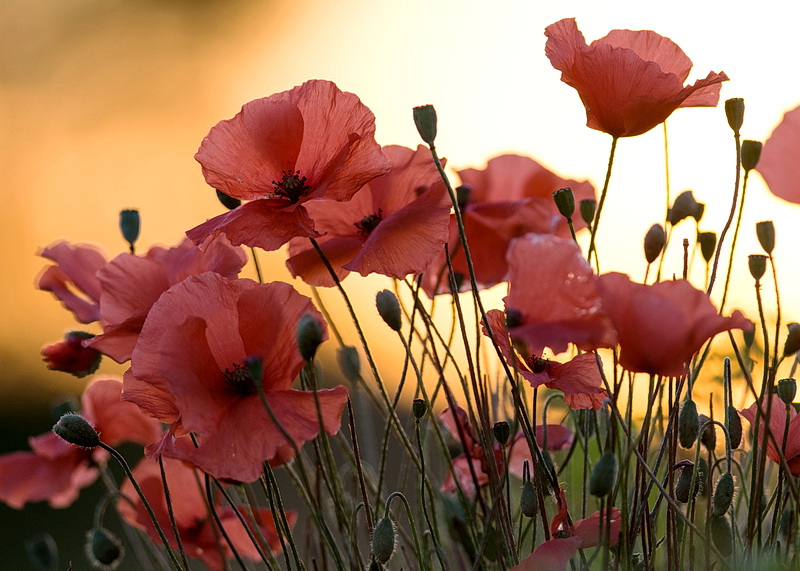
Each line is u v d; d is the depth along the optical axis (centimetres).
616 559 106
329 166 111
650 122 110
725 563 106
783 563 106
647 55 114
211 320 107
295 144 111
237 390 107
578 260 103
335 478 116
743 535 117
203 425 105
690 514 111
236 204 117
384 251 111
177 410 108
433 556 121
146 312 113
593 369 109
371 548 109
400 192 117
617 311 102
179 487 121
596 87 110
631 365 103
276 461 111
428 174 116
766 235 109
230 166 112
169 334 105
